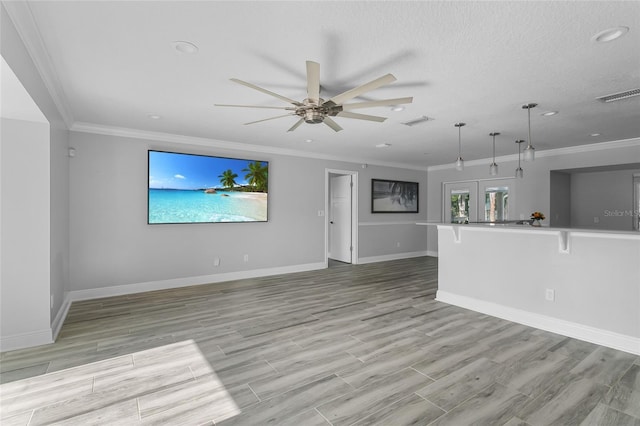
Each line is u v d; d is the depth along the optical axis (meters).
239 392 2.10
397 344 2.83
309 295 4.42
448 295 4.09
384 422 1.81
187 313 3.65
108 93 3.09
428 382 2.21
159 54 2.32
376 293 4.54
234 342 2.87
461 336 3.02
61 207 3.51
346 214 7.14
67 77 2.72
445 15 1.83
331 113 2.71
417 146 5.54
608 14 1.80
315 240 6.28
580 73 2.61
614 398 2.03
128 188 4.45
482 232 3.73
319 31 2.01
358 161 6.90
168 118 3.90
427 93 3.05
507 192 6.49
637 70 2.54
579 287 2.98
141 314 3.61
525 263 3.36
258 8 1.78
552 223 5.87
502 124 4.12
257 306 3.92
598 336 2.85
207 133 4.64
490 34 2.03
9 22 1.75
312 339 2.94
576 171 5.93
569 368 2.40
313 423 1.80
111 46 2.21
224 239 5.24
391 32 2.02
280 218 5.82
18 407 1.94
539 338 2.97
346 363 2.49
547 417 1.84
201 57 2.37
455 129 4.38
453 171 7.55
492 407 1.94
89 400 2.01
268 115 3.77
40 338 2.82
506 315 3.49
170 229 4.78
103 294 4.30
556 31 1.99
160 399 2.02
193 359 2.55
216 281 5.17
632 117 3.79
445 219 7.76
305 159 6.12
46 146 2.87
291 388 2.14
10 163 2.75
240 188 5.32
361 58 2.36
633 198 5.70
